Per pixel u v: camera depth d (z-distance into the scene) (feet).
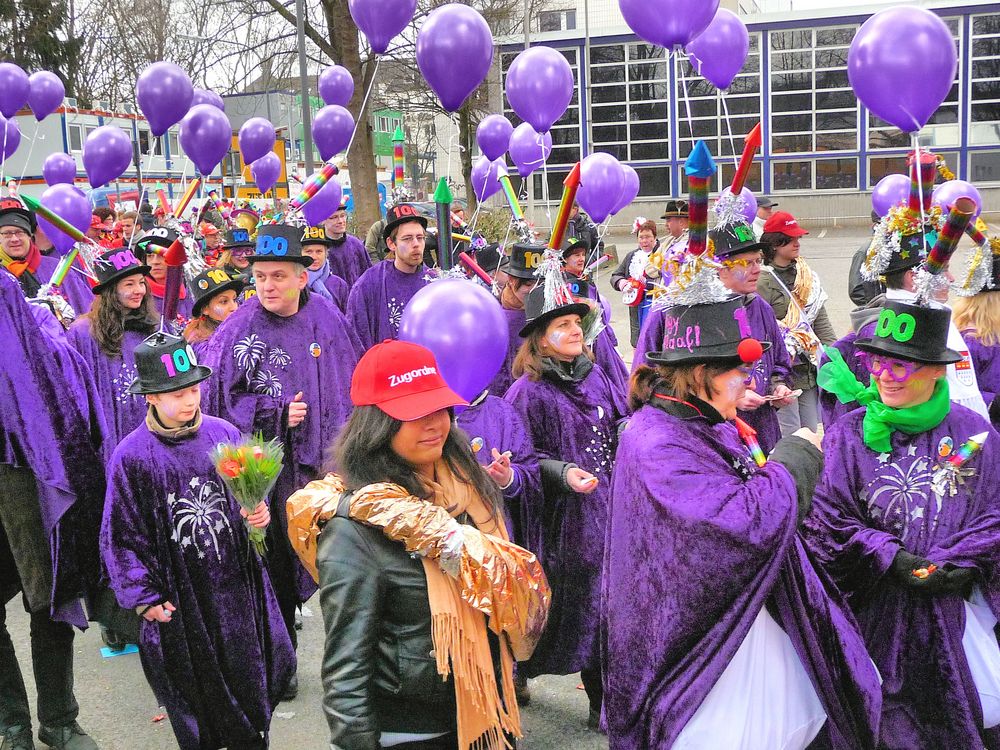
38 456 15.03
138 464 13.35
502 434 14.29
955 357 11.04
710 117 100.99
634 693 9.93
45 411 15.29
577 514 14.88
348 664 8.40
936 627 11.07
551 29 142.61
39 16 106.93
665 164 102.12
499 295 20.76
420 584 8.57
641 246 34.96
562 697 16.80
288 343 17.94
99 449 16.70
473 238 29.78
